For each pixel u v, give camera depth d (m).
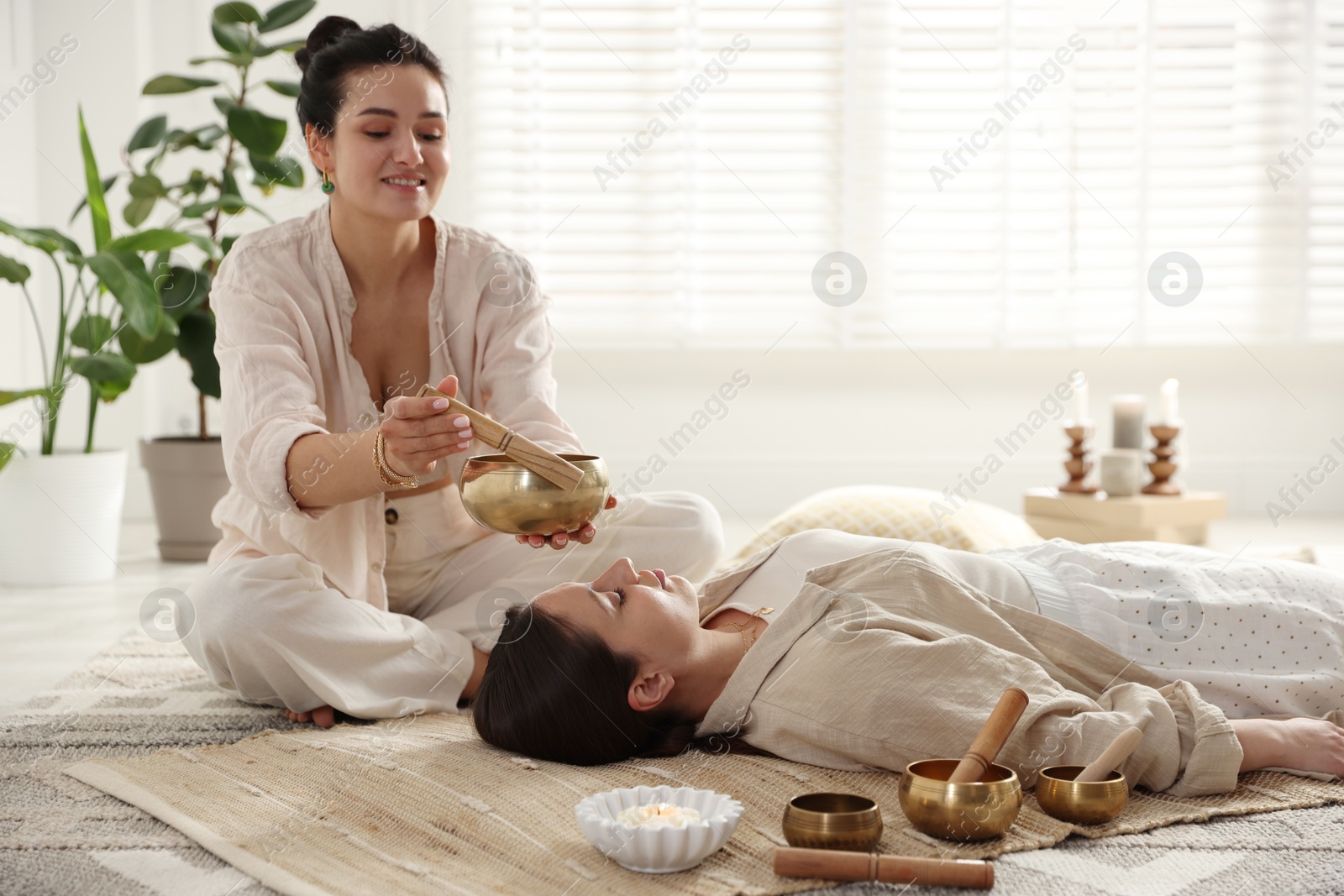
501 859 1.12
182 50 3.83
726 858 1.11
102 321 2.94
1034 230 3.97
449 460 1.81
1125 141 3.96
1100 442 4.01
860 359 4.04
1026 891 1.03
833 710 1.30
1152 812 1.22
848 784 1.28
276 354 1.65
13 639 2.21
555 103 4.01
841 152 4.00
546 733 1.35
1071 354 4.02
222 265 1.76
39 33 3.68
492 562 1.85
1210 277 3.96
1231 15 3.92
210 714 1.67
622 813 1.11
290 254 1.75
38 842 1.18
